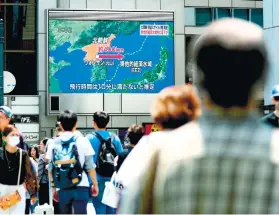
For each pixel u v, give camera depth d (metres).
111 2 50.22
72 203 14.00
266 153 3.59
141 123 48.84
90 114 48.44
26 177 14.70
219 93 3.74
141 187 3.84
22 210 14.66
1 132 15.09
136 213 3.87
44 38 49.06
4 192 14.53
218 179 3.59
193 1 51.03
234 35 3.72
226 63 3.71
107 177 15.66
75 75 48.34
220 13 51.59
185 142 3.68
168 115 7.37
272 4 34.91
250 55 3.71
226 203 3.56
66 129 14.10
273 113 12.90
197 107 7.49
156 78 48.94
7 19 49.41
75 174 13.93
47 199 21.92
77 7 49.78
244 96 3.73
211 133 3.68
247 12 52.03
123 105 48.72
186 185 3.61
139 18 48.81
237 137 3.65
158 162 3.76
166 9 50.62
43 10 49.22
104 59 48.50
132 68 48.72
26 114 48.25
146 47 48.91
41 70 48.84
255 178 3.56
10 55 49.31
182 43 50.38
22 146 15.33
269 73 3.82
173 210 3.62
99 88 48.50
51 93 48.12
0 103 36.78
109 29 48.56
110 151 15.73
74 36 48.38
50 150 14.10
